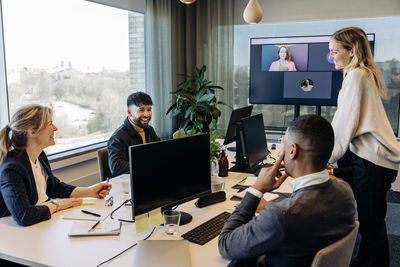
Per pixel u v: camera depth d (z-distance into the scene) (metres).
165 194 1.72
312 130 1.26
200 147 1.90
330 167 2.57
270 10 4.94
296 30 5.02
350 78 2.23
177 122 5.32
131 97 2.87
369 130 2.17
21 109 1.92
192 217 1.84
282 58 4.63
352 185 2.43
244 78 5.30
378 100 2.23
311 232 1.20
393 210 3.76
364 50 2.27
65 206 1.95
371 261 2.36
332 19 4.70
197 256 1.45
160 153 1.69
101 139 4.40
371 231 2.30
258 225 1.25
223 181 2.34
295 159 1.31
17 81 3.36
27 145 1.95
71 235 1.62
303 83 4.58
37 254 1.46
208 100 4.54
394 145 2.17
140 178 1.60
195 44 5.29
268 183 1.48
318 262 1.15
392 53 4.63
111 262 1.40
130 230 1.69
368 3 4.52
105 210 1.94
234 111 3.11
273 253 1.29
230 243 1.35
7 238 1.61
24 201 1.76
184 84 4.81
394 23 4.57
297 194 1.27
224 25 5.04
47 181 2.15
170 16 4.93
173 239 1.60
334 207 1.24
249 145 2.53
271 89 4.74
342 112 2.25
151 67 4.71
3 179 1.79
